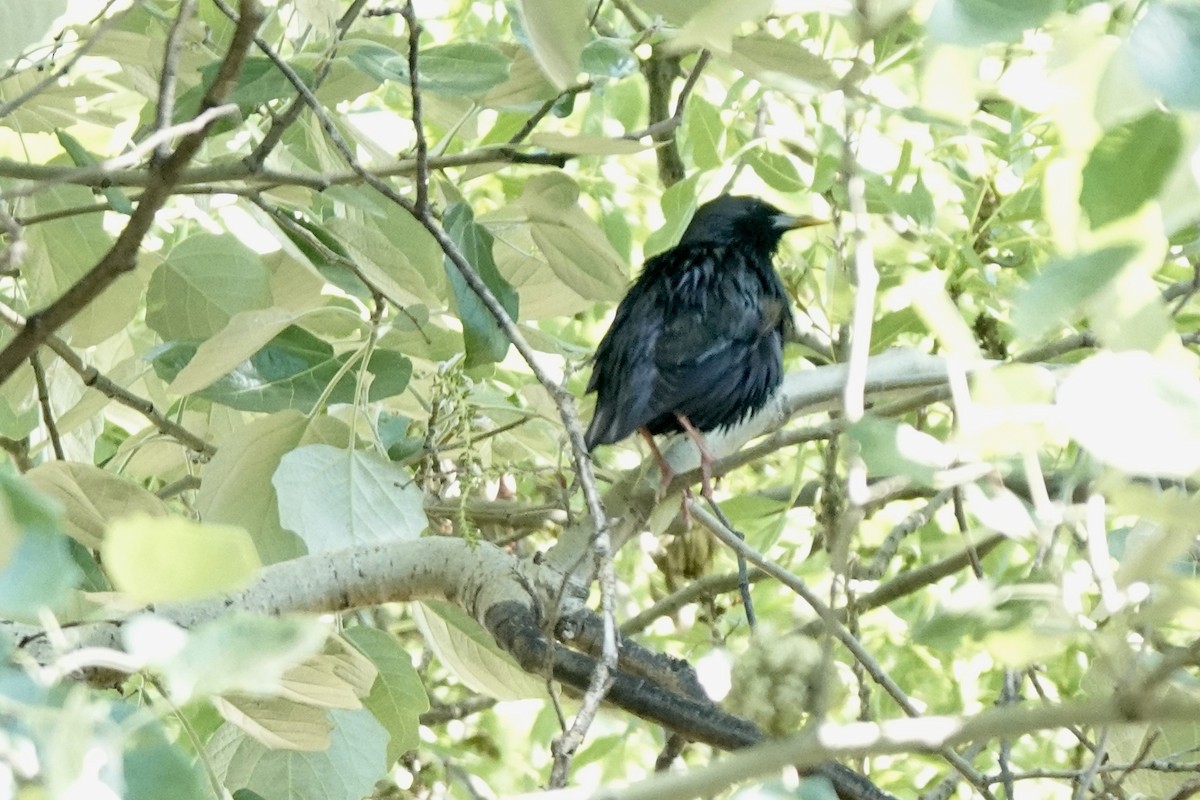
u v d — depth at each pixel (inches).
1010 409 168.6
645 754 527.5
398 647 365.4
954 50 188.2
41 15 301.4
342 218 358.9
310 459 315.0
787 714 213.5
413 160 346.9
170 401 455.2
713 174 473.7
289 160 370.0
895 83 371.6
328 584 328.5
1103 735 298.2
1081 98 177.5
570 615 320.8
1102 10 177.5
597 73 333.4
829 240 482.9
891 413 393.1
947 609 217.2
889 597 451.2
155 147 244.2
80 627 270.2
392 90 543.2
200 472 458.6
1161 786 330.3
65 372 414.6
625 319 478.3
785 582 330.0
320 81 317.1
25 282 372.5
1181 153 164.1
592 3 346.0
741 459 422.0
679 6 193.0
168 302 368.8
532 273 396.8
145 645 146.3
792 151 555.2
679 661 309.1
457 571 336.2
